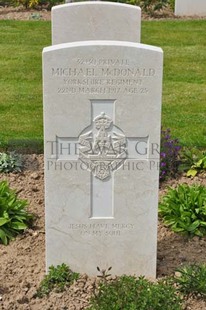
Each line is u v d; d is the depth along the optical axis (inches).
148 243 209.8
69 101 195.8
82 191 204.4
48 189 203.6
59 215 206.2
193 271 204.8
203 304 196.1
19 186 277.7
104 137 199.6
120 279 204.8
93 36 326.0
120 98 196.1
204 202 246.7
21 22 603.5
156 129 198.8
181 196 250.8
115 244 210.1
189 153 294.7
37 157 307.0
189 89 430.3
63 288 203.9
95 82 194.2
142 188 204.5
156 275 214.5
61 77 193.2
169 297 191.3
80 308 195.8
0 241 234.2
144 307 186.4
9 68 472.1
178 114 378.9
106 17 323.0
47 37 556.1
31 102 401.1
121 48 191.2
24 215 246.4
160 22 606.9
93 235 208.8
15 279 209.6
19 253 226.8
